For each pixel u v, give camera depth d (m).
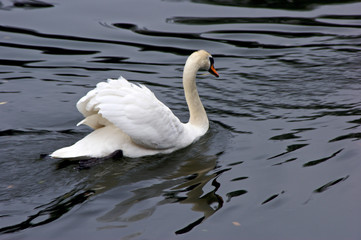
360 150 9.93
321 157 9.78
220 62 15.83
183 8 19.72
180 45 16.77
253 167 9.55
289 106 12.74
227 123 11.88
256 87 14.14
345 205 8.16
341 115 11.91
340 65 15.51
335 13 19.39
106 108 9.38
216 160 9.95
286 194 8.54
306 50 16.59
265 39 17.31
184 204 8.27
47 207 8.14
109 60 15.66
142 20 18.50
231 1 20.45
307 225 7.68
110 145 9.86
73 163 9.66
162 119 9.98
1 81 14.00
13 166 9.47
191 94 11.33
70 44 16.58
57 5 19.67
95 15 18.84
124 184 8.94
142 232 7.50
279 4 20.30
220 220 7.82
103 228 7.59
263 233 7.50
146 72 15.00
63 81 14.23
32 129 11.40
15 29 17.42
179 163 9.88
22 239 7.32
